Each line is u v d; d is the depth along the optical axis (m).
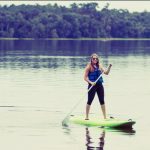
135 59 57.34
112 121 18.72
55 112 21.27
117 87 30.58
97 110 21.81
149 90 29.12
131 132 17.70
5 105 22.89
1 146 15.66
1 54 65.88
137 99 25.30
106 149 15.41
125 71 41.91
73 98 25.33
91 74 19.42
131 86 31.11
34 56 62.00
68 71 41.09
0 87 29.72
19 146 15.68
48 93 27.17
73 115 20.06
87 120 19.14
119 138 16.80
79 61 53.66
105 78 35.97
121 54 68.38
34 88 29.34
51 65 47.56
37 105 22.95
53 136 17.00
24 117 20.06
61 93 27.22
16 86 30.28
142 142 16.23
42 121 19.36
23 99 24.81
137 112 21.41
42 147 15.59
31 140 16.41
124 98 25.66
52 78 35.12
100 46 102.00
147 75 38.44
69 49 85.12
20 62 51.06
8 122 19.08
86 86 30.56
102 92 19.34
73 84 31.55
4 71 40.53
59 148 15.48
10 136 16.89
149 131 17.83
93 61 19.42
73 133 17.48
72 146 15.73
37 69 42.88
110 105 23.27
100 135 17.23
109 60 55.19
